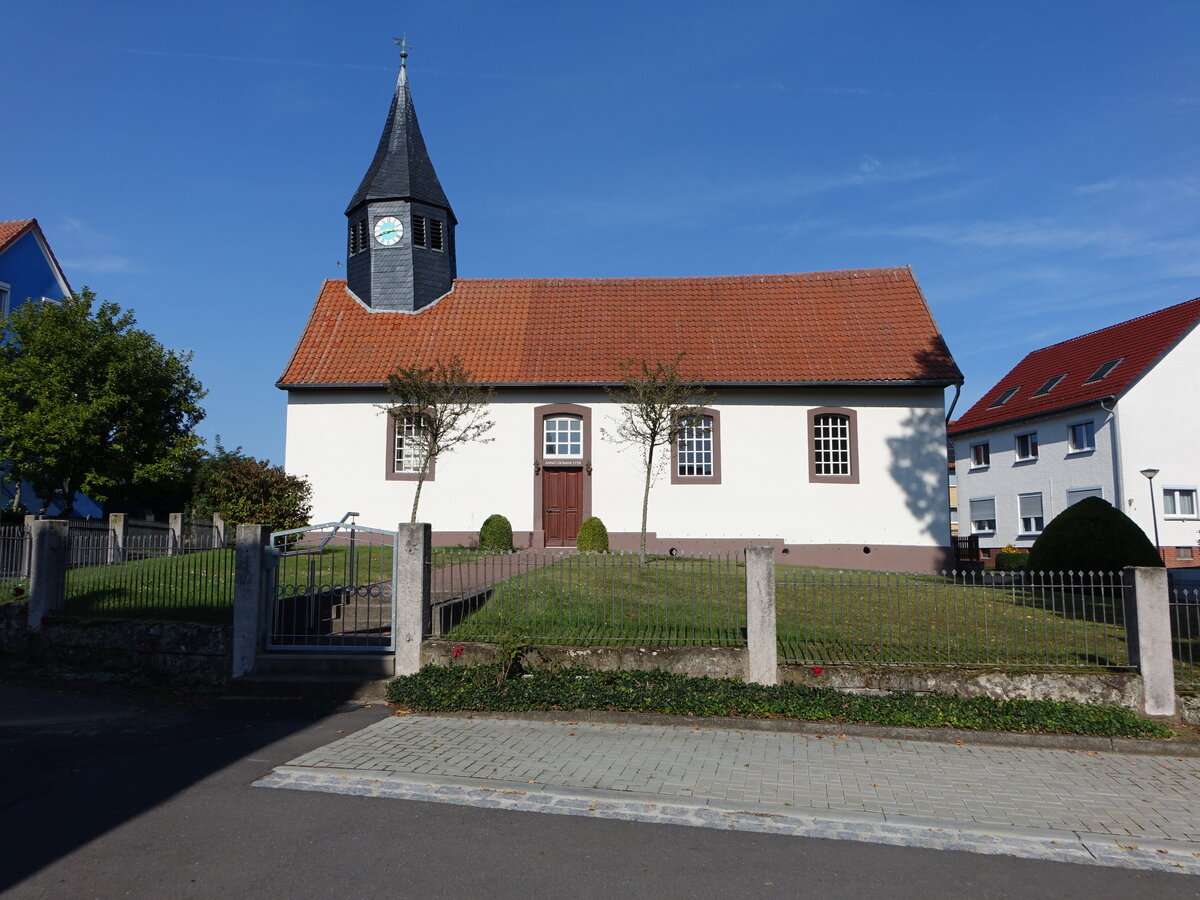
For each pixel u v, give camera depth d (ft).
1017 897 16.76
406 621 33.83
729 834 19.53
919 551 71.77
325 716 29.99
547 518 73.41
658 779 23.31
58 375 69.62
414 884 16.39
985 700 30.30
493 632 35.35
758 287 84.38
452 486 73.20
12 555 42.19
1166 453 99.71
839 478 72.84
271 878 16.52
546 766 24.22
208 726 28.32
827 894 16.55
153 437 77.05
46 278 96.12
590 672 32.37
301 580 41.11
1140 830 20.49
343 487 73.26
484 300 82.89
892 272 84.17
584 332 78.84
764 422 73.56
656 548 72.49
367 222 81.76
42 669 35.50
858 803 21.84
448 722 29.32
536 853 18.10
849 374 72.69
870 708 29.53
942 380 71.20
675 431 61.52
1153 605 30.86
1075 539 50.11
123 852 17.65
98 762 23.91
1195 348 100.78
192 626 34.53
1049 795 22.93
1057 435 111.04
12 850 17.67
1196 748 27.53
